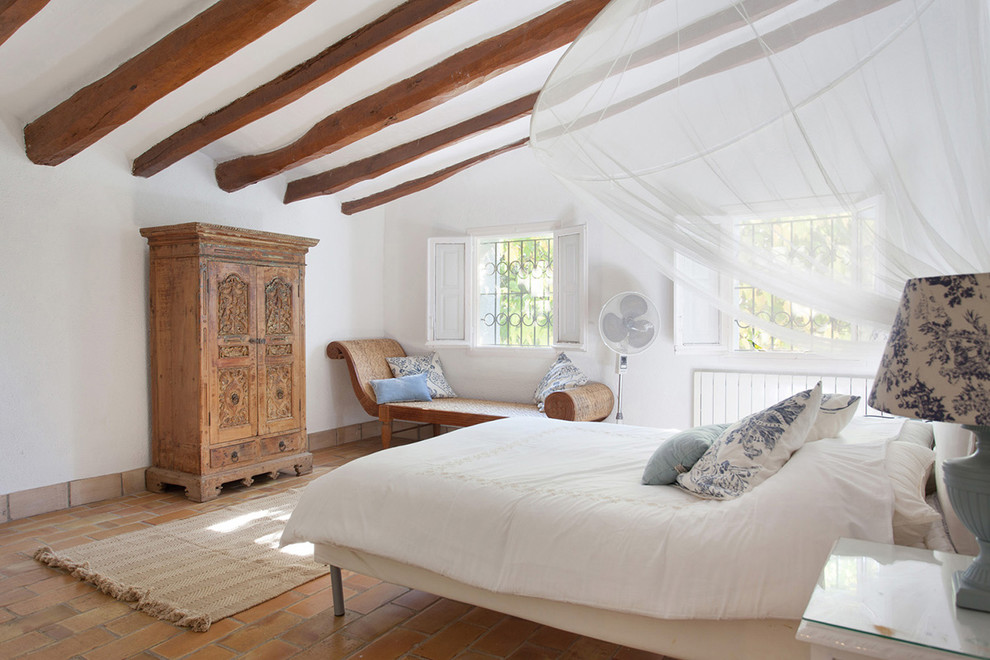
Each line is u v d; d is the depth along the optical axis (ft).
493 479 7.96
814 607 4.35
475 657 7.76
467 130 15.12
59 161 12.82
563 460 9.07
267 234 14.99
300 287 16.16
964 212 5.11
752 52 6.11
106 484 13.97
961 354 3.90
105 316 13.97
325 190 17.49
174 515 12.92
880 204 5.63
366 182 18.74
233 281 14.49
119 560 10.57
